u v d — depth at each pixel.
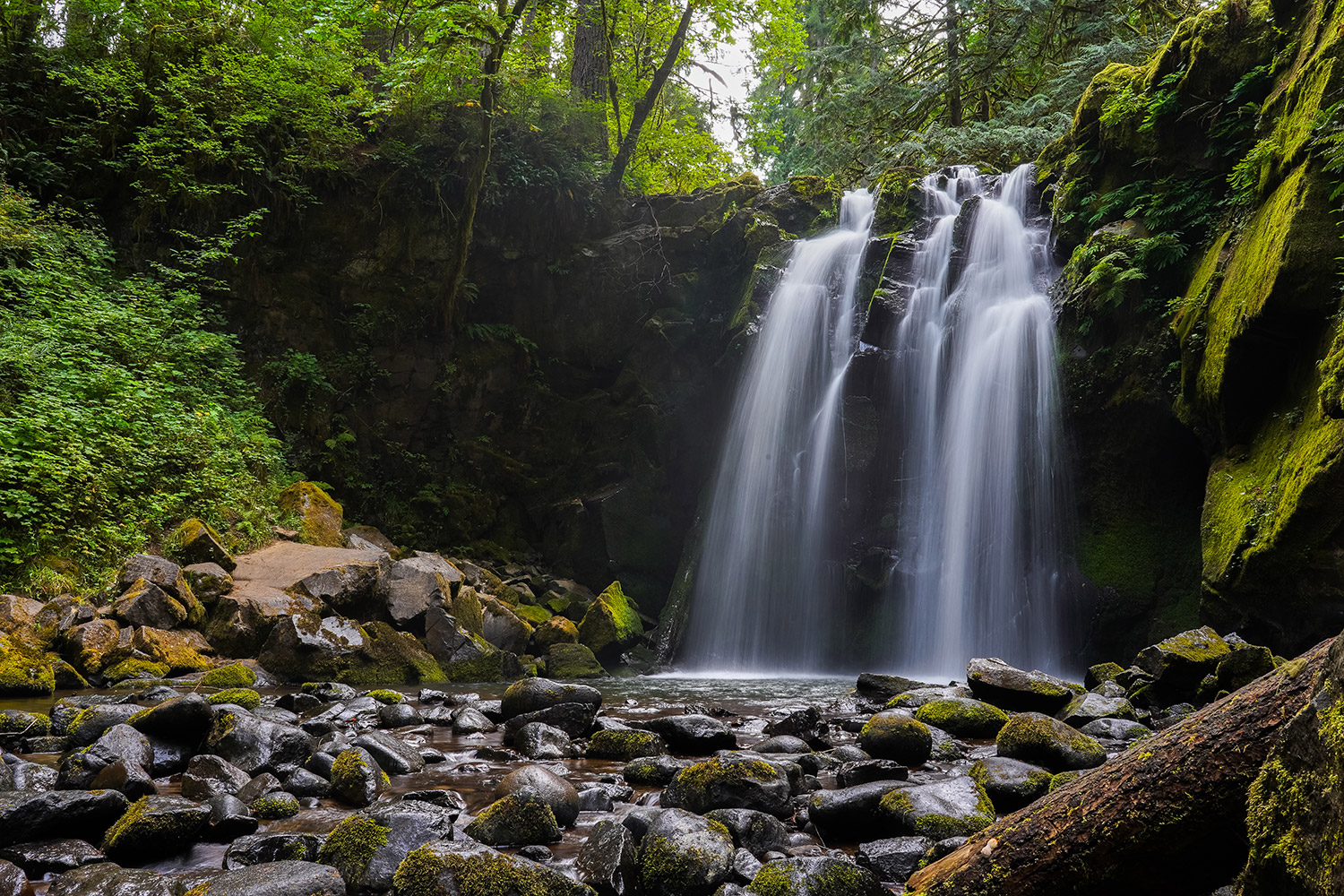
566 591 13.69
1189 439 10.02
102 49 14.25
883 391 13.02
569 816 3.60
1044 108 16.55
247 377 14.16
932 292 13.09
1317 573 7.11
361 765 4.00
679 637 13.56
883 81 19.08
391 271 15.52
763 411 14.23
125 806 3.42
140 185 13.58
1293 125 8.30
